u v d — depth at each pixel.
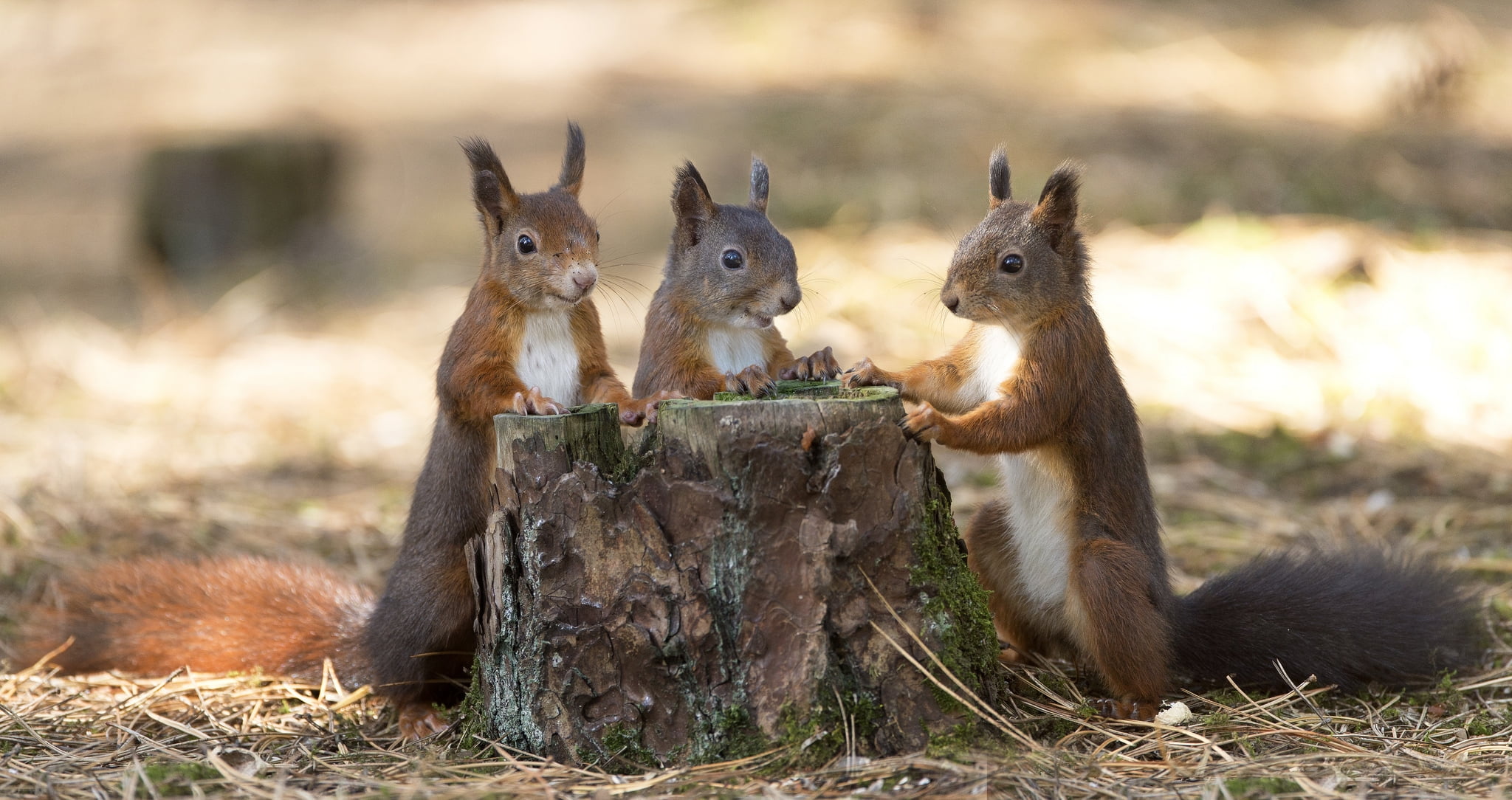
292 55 42.78
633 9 42.47
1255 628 8.42
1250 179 22.27
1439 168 23.25
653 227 22.97
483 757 7.20
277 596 9.47
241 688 8.89
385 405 16.66
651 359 9.41
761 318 9.28
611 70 35.62
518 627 7.12
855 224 20.78
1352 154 23.75
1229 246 18.58
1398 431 13.66
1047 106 27.44
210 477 13.87
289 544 12.08
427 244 24.77
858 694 6.84
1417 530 11.47
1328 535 11.39
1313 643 8.37
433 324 20.02
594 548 6.89
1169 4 38.25
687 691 6.90
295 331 19.86
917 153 24.33
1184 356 15.84
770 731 6.79
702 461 6.85
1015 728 7.30
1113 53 32.94
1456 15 37.19
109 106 37.19
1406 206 20.84
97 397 16.72
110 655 9.27
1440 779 6.75
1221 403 14.71
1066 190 8.27
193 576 9.56
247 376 17.72
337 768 7.17
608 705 6.97
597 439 7.14
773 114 28.20
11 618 10.29
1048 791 6.50
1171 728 7.45
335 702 8.66
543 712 7.03
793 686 6.77
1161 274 18.02
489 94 35.94
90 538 11.91
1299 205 20.84
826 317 17.05
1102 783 6.64
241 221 23.50
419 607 8.38
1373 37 31.78
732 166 25.19
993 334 8.65
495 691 7.30
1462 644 8.66
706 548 6.82
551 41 41.66
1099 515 8.33
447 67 39.72
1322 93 29.81
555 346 8.94
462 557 8.45
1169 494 12.56
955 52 32.91
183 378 17.56
